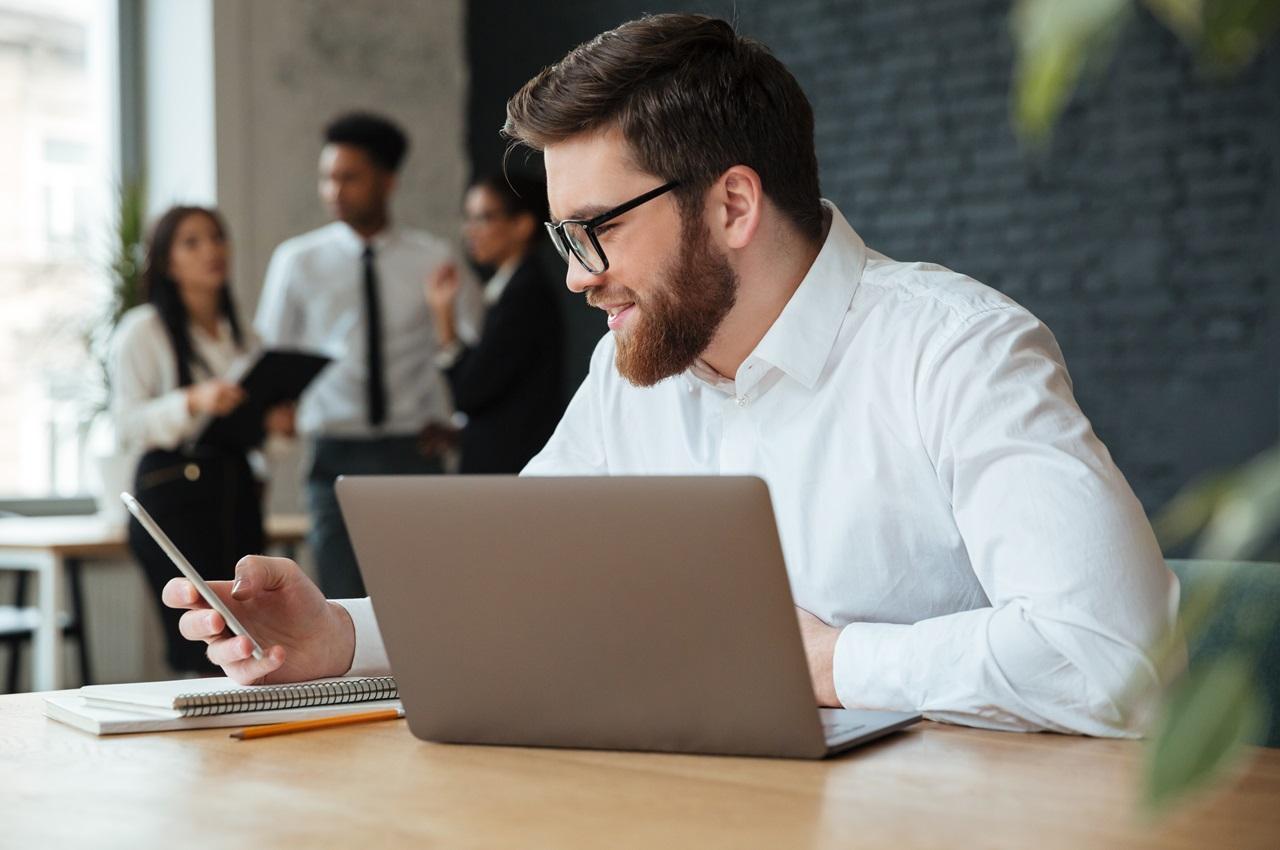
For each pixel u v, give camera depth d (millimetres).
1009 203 5074
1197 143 4711
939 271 1578
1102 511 1242
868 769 1021
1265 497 302
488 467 4363
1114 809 897
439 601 1108
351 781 1006
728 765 1038
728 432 1627
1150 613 1188
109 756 1104
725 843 823
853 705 1270
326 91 5840
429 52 6180
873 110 5375
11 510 5215
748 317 1543
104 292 5414
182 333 4172
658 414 1765
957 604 1510
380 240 4852
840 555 1531
